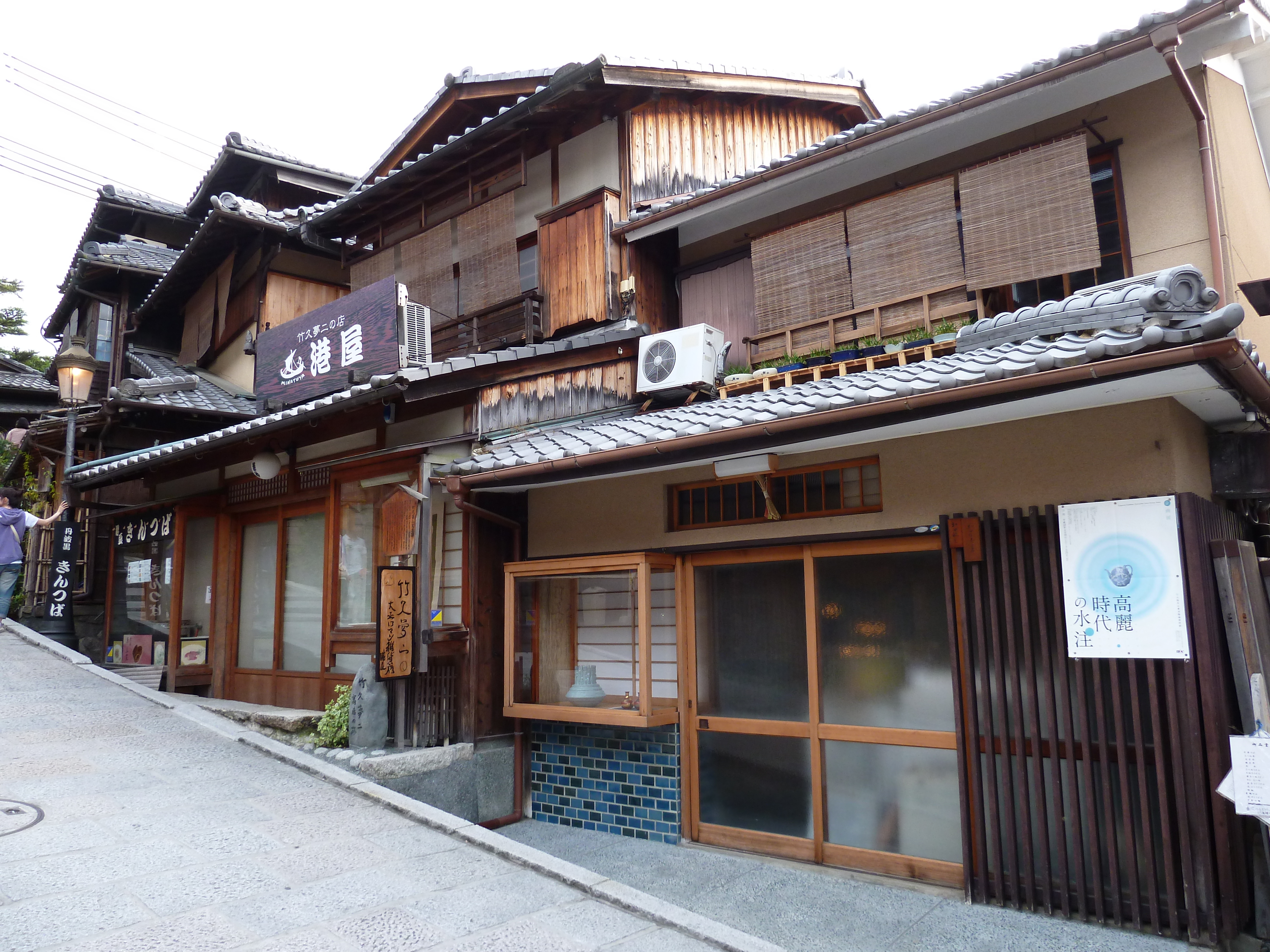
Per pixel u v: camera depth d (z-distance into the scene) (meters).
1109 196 7.26
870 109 12.88
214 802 5.76
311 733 8.31
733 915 5.58
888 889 5.96
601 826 7.74
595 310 9.42
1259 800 4.35
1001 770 5.64
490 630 8.24
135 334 17.22
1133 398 5.15
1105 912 5.16
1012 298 7.58
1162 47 6.13
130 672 11.33
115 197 17.27
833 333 8.30
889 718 6.26
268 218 13.16
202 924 3.96
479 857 5.14
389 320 9.11
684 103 10.55
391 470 8.59
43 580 15.55
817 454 6.74
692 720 7.32
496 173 11.05
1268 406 5.26
